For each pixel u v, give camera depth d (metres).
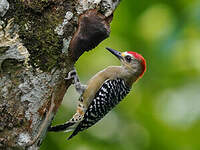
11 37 7.55
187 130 15.07
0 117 7.44
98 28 8.45
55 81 8.19
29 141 7.70
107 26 8.62
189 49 15.07
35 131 7.84
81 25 8.34
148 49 15.74
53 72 8.09
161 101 16.28
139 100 16.52
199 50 14.99
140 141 15.17
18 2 7.64
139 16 15.84
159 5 15.62
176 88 16.28
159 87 16.39
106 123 15.91
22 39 7.69
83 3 8.33
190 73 15.95
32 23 7.81
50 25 8.00
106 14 8.56
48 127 8.26
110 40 16.36
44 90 7.96
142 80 16.34
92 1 8.41
